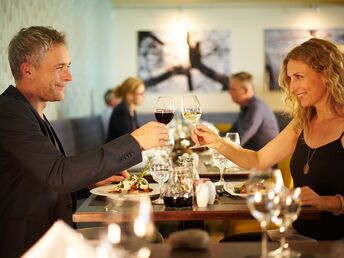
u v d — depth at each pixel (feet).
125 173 8.04
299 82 6.87
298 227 6.85
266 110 15.64
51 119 14.11
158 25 26.86
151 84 26.96
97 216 6.16
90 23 21.24
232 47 26.76
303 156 7.04
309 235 6.69
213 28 26.71
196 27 26.76
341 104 6.76
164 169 7.25
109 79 26.43
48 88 6.44
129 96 17.90
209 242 4.42
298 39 26.68
